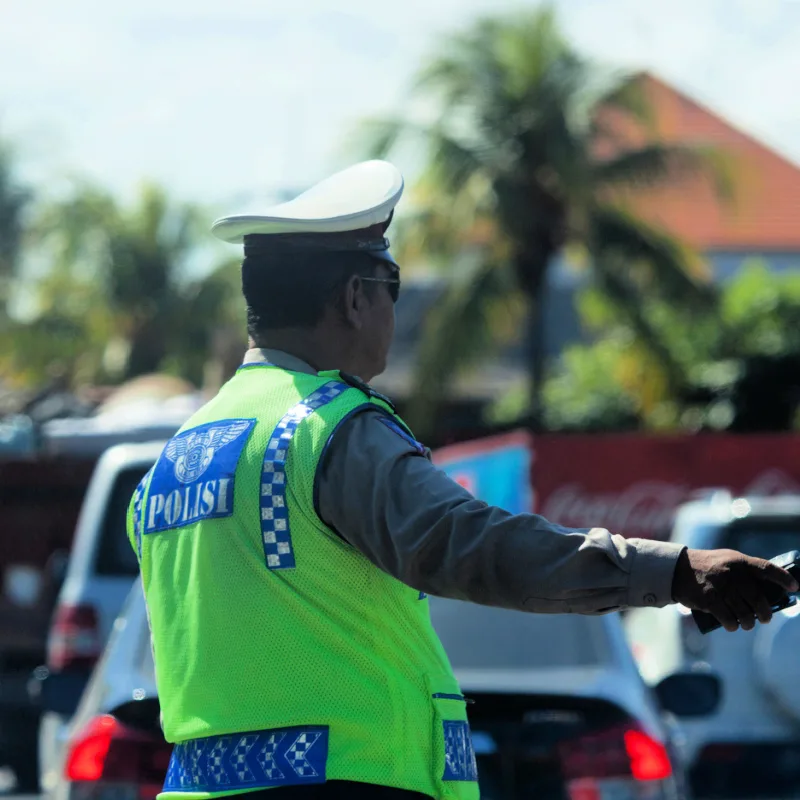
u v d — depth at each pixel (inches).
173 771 322.3
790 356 2829.7
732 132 4943.4
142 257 4709.6
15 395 3535.9
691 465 2201.0
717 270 4589.1
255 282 336.5
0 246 4736.7
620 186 2987.2
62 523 1305.4
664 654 1094.4
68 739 587.2
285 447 311.7
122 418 1457.9
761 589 279.3
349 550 307.9
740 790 1070.4
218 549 314.3
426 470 299.3
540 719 557.3
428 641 322.3
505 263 2967.5
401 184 337.7
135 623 631.8
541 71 2908.5
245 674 307.6
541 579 283.3
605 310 3041.3
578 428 3011.8
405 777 305.4
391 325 342.6
